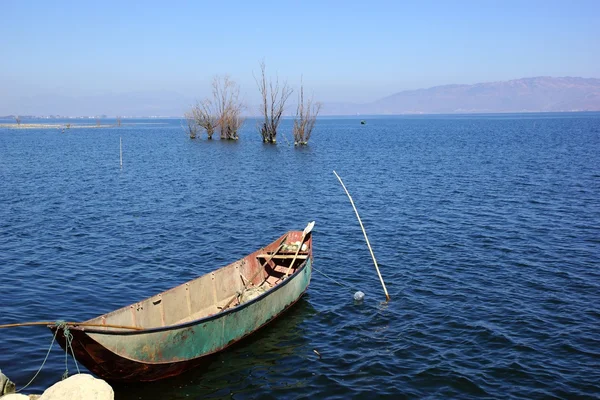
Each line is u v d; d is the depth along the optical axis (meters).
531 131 129.62
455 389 12.85
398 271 21.58
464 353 14.60
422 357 14.41
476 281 20.20
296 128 89.56
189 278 20.73
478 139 103.25
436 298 18.61
